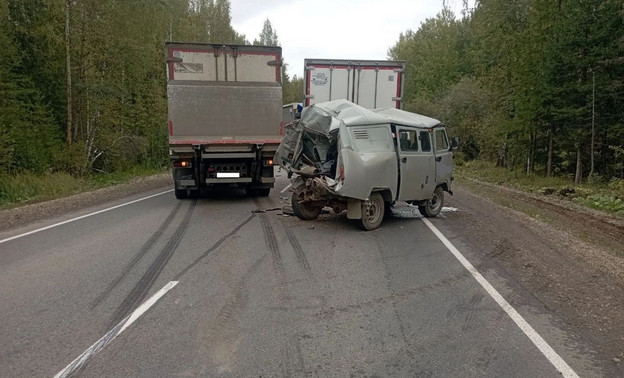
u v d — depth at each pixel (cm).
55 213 1158
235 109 1320
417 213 1183
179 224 1002
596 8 2041
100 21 2064
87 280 616
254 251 776
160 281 614
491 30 2502
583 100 2130
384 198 987
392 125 983
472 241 872
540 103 2234
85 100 2208
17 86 1870
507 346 437
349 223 1027
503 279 642
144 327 470
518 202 1548
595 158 2316
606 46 2005
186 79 1317
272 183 1388
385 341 444
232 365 396
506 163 2991
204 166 1340
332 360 406
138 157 2981
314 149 1005
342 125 902
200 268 674
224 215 1120
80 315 499
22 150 1825
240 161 1359
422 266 701
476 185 2122
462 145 3894
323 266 693
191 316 499
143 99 2942
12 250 773
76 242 830
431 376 381
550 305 546
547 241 894
